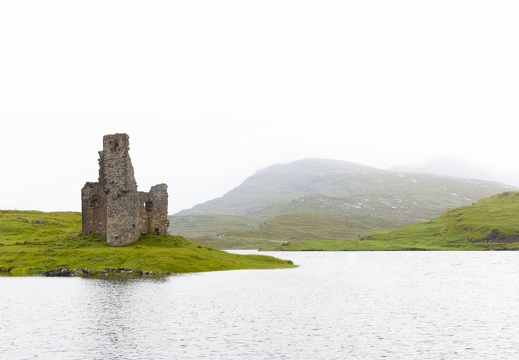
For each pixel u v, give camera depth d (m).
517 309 72.31
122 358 43.88
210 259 125.12
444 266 171.88
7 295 78.50
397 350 47.47
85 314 63.44
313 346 48.56
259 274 118.94
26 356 44.38
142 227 127.88
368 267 166.50
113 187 121.88
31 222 186.12
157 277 102.06
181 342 49.38
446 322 61.53
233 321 60.09
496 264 182.00
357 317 64.31
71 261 111.81
